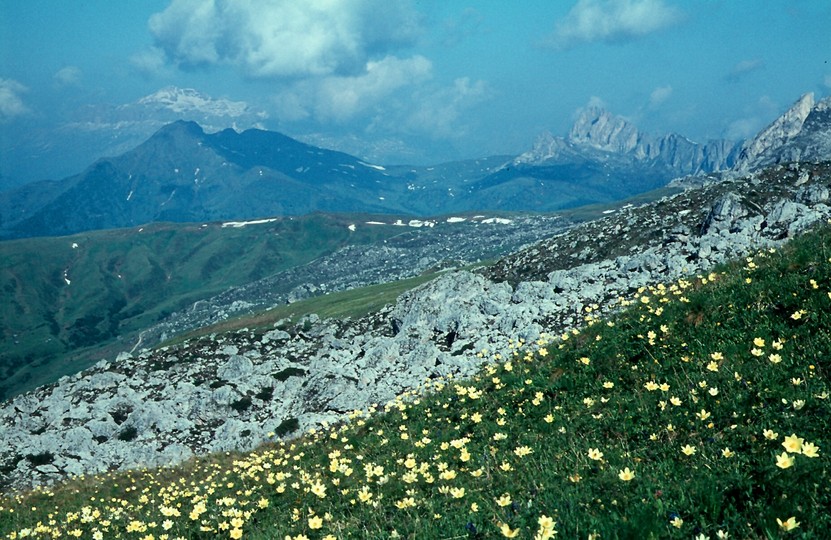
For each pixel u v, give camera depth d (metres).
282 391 52.00
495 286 62.50
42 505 26.41
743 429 7.47
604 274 49.34
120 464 42.78
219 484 18.61
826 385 7.79
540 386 13.25
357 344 64.06
